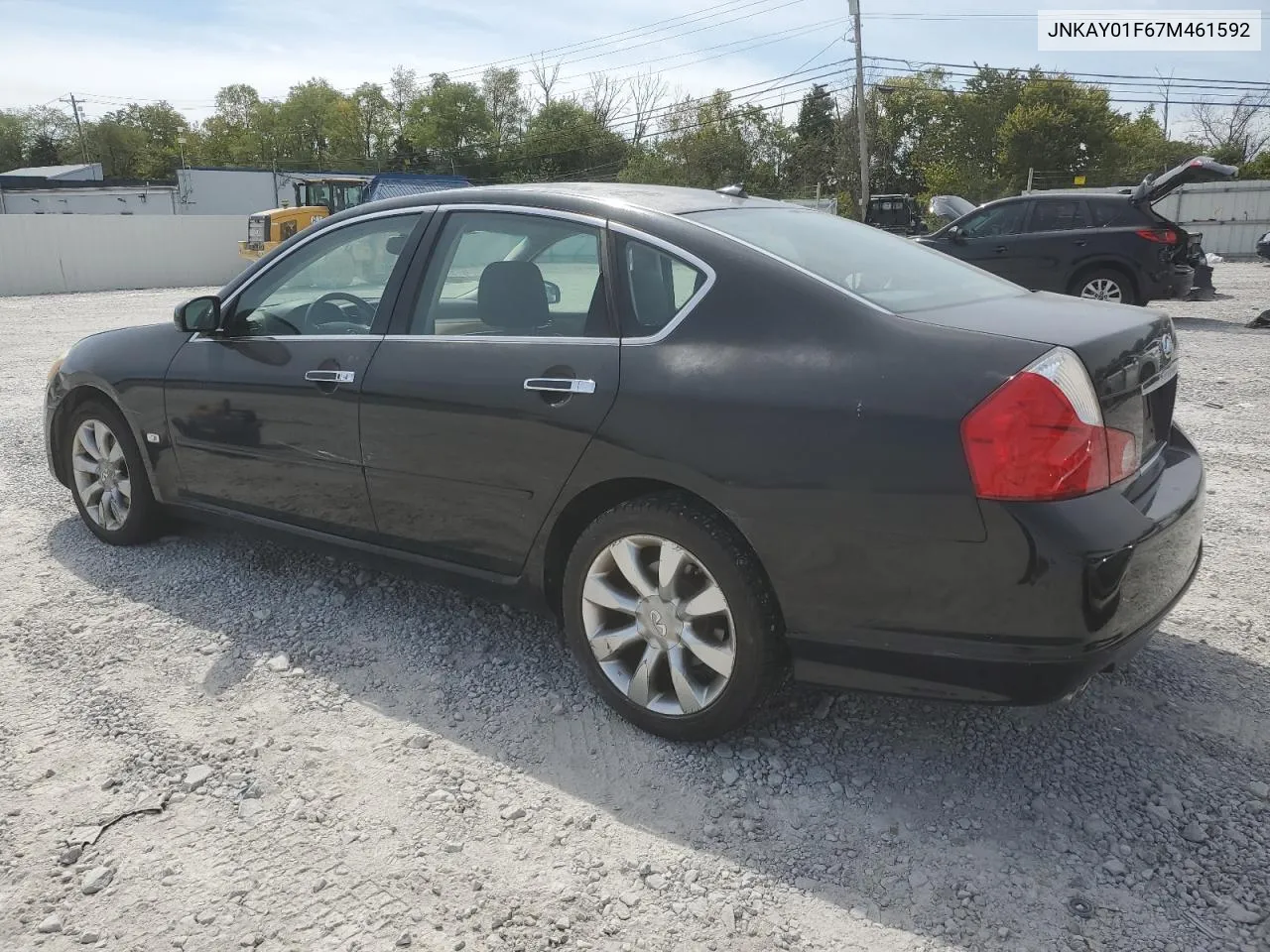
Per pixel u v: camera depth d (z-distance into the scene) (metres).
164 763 2.79
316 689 3.22
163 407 4.07
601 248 3.00
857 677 2.55
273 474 3.74
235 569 4.23
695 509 2.69
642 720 2.91
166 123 100.56
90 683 3.25
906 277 2.98
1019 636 2.32
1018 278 12.93
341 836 2.49
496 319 3.16
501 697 3.18
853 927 2.18
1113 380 2.44
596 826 2.53
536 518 3.02
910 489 2.36
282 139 93.38
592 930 2.17
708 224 2.96
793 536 2.52
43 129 99.25
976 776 2.73
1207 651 3.44
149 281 28.31
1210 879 2.31
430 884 2.32
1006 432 2.27
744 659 2.65
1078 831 2.49
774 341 2.63
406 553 3.42
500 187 3.39
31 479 5.76
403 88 90.62
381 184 27.09
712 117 65.69
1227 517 4.89
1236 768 2.76
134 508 4.36
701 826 2.53
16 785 2.69
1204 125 60.62
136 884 2.31
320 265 3.68
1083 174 58.25
